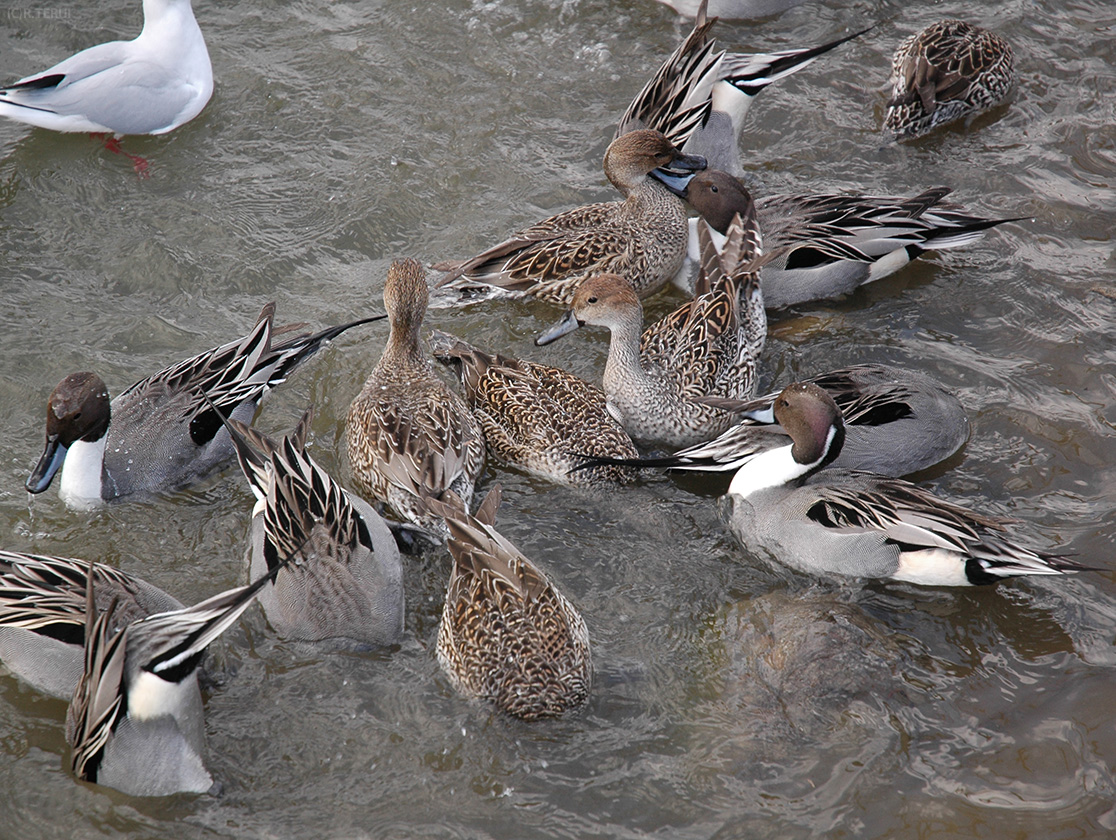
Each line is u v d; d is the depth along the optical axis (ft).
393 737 24.54
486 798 23.41
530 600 25.14
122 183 40.34
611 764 24.07
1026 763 24.09
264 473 27.89
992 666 26.37
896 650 26.58
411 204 40.42
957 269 38.68
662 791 23.57
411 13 48.62
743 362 34.04
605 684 25.76
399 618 26.58
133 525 29.60
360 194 40.57
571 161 42.57
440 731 24.64
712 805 23.29
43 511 29.81
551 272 36.52
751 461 30.42
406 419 30.14
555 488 31.35
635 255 36.96
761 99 45.42
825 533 28.12
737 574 28.96
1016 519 30.14
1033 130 43.78
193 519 29.96
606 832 22.80
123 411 30.68
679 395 32.68
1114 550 29.19
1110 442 32.22
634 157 37.81
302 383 34.40
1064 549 29.19
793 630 26.71
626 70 46.50
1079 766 24.00
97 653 22.70
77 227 38.58
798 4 49.57
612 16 48.98
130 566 28.53
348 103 44.29
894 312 37.22
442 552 29.27
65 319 35.32
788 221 37.60
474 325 37.04
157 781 23.09
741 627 27.25
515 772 23.90
